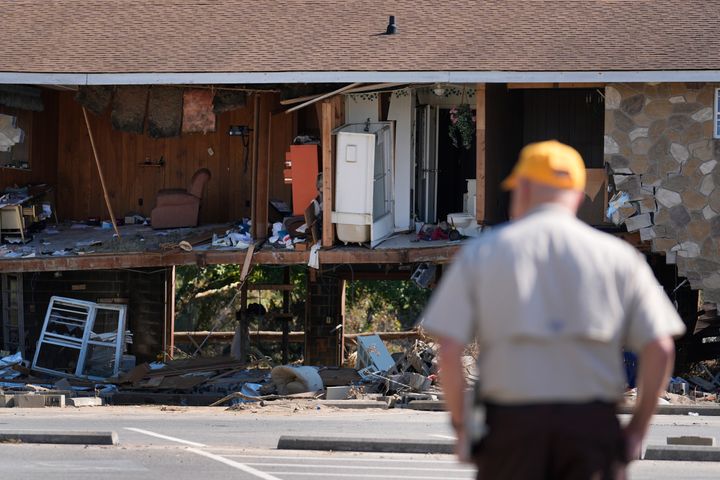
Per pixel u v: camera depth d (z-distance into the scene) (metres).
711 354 87.75
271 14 84.12
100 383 76.81
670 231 70.75
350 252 74.44
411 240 75.94
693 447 37.28
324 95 75.00
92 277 90.19
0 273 83.94
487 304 15.66
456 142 77.94
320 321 99.06
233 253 76.94
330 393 66.38
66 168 90.69
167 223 84.69
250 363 95.19
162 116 79.25
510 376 15.55
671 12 79.19
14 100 82.69
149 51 78.62
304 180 78.88
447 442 38.62
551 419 15.34
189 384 75.25
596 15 79.69
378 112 76.88
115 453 38.06
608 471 15.45
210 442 42.56
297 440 39.66
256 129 78.81
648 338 15.70
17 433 41.12
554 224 15.89
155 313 91.50
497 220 76.94
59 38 82.06
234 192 89.31
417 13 82.31
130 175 90.38
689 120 70.44
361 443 39.16
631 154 71.25
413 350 70.81
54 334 79.62
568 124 87.00
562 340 15.47
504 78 70.56
